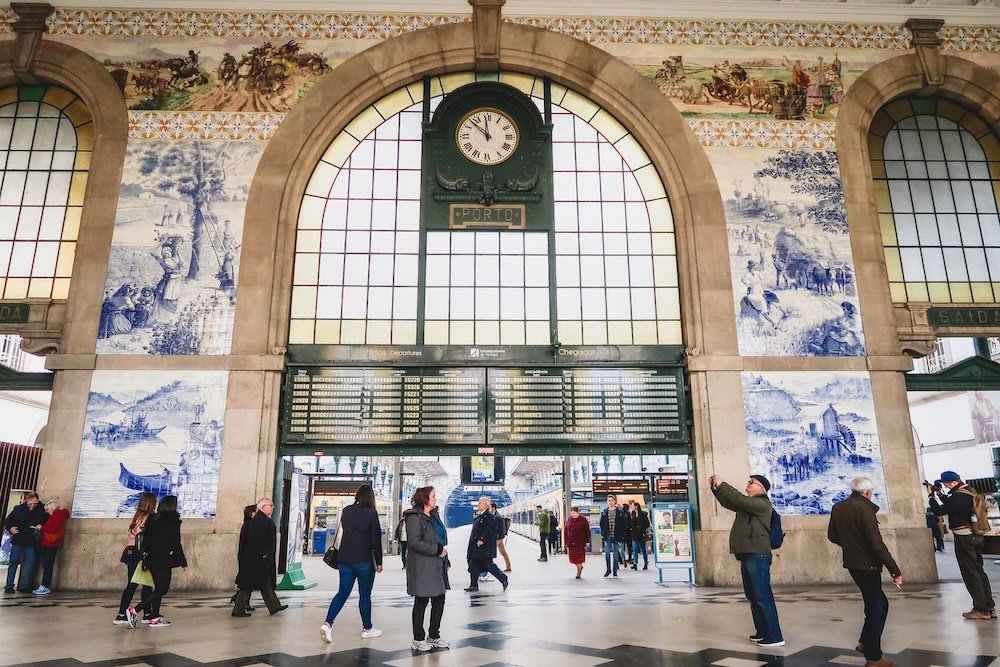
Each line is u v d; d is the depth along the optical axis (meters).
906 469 11.69
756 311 12.33
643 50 13.53
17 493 18.92
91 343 11.64
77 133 12.95
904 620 7.25
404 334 12.48
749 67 13.51
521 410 11.98
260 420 11.48
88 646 6.19
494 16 13.43
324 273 12.67
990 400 23.34
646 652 5.75
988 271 13.12
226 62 13.09
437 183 13.12
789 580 11.20
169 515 7.52
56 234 12.48
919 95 13.85
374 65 13.23
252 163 12.66
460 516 46.50
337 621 7.65
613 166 13.45
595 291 12.81
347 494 21.33
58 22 13.05
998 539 10.96
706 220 12.71
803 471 11.63
